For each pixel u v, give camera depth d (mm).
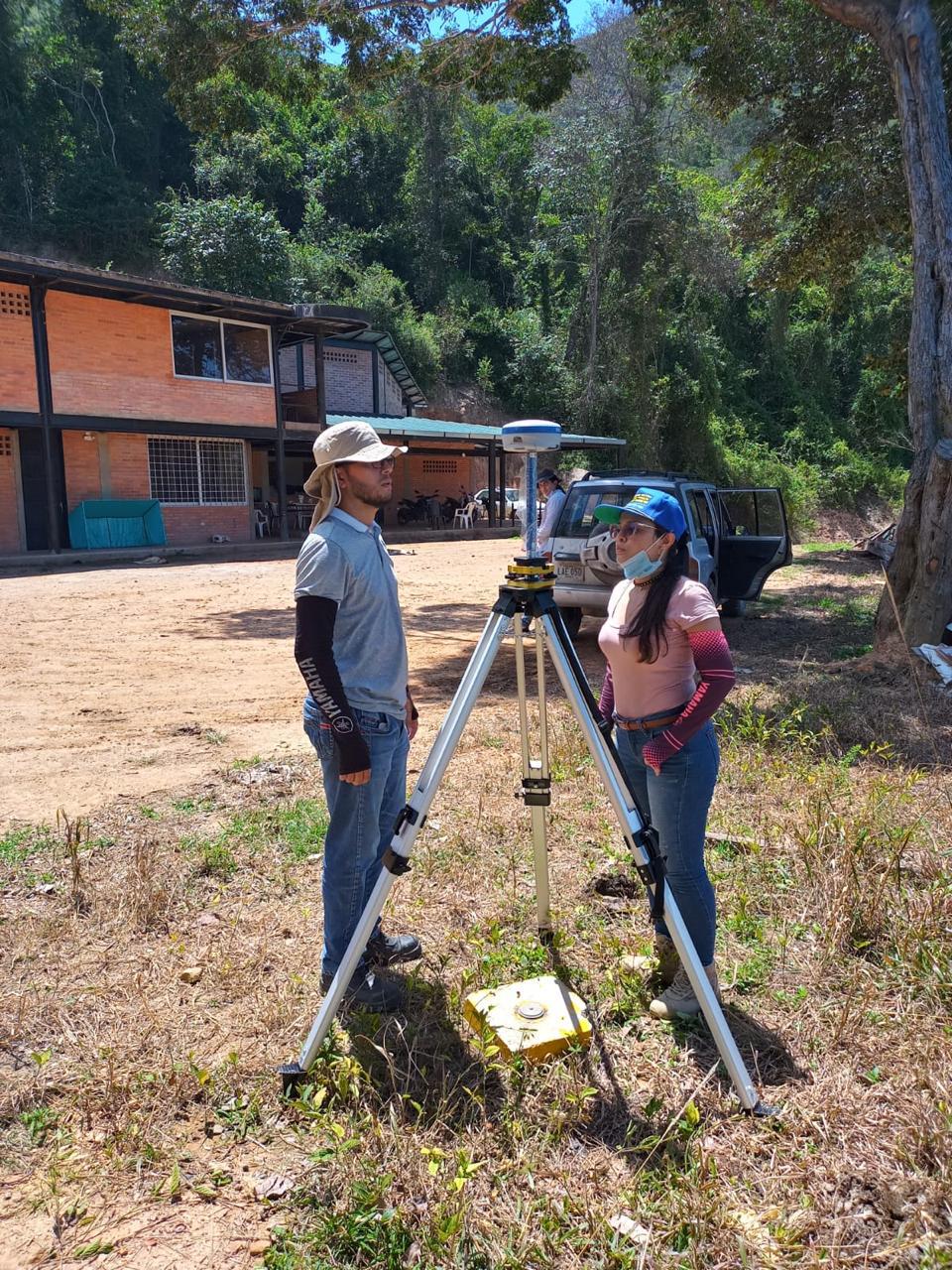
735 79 12516
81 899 3824
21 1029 2900
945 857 3986
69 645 9969
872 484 43250
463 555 21281
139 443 21266
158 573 16734
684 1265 1979
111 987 3158
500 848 4352
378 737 2936
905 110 8383
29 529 19719
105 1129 2475
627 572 2727
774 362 50406
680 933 2600
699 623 2629
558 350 42000
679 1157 2350
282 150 48188
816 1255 2004
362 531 2879
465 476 33594
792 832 4227
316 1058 2732
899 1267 1970
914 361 8461
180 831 4617
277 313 22125
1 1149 2400
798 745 5773
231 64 11266
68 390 19094
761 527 11945
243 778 5500
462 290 47719
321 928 3609
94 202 38594
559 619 2676
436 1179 2225
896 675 7844
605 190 37500
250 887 3986
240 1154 2391
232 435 22359
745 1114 2494
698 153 50844
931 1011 2934
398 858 2590
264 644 10172
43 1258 2037
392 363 33000
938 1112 2387
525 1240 2039
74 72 40562
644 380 39344
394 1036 2875
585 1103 2539
